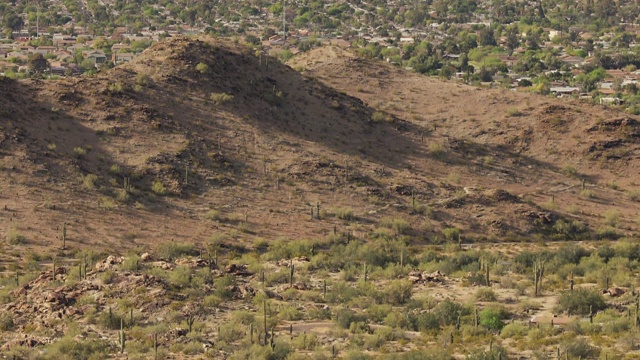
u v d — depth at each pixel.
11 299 114.12
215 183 168.88
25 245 143.00
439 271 137.00
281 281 126.75
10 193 155.50
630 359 94.50
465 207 171.00
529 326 107.00
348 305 116.06
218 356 96.69
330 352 98.12
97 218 153.12
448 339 102.62
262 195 167.88
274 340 100.31
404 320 108.38
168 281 117.62
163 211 158.88
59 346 97.12
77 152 168.25
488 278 128.25
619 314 110.62
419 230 162.75
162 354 96.31
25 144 166.12
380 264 141.12
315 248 150.88
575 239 165.88
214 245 149.38
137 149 173.12
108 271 118.50
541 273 127.44
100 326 104.69
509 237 164.12
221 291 115.56
